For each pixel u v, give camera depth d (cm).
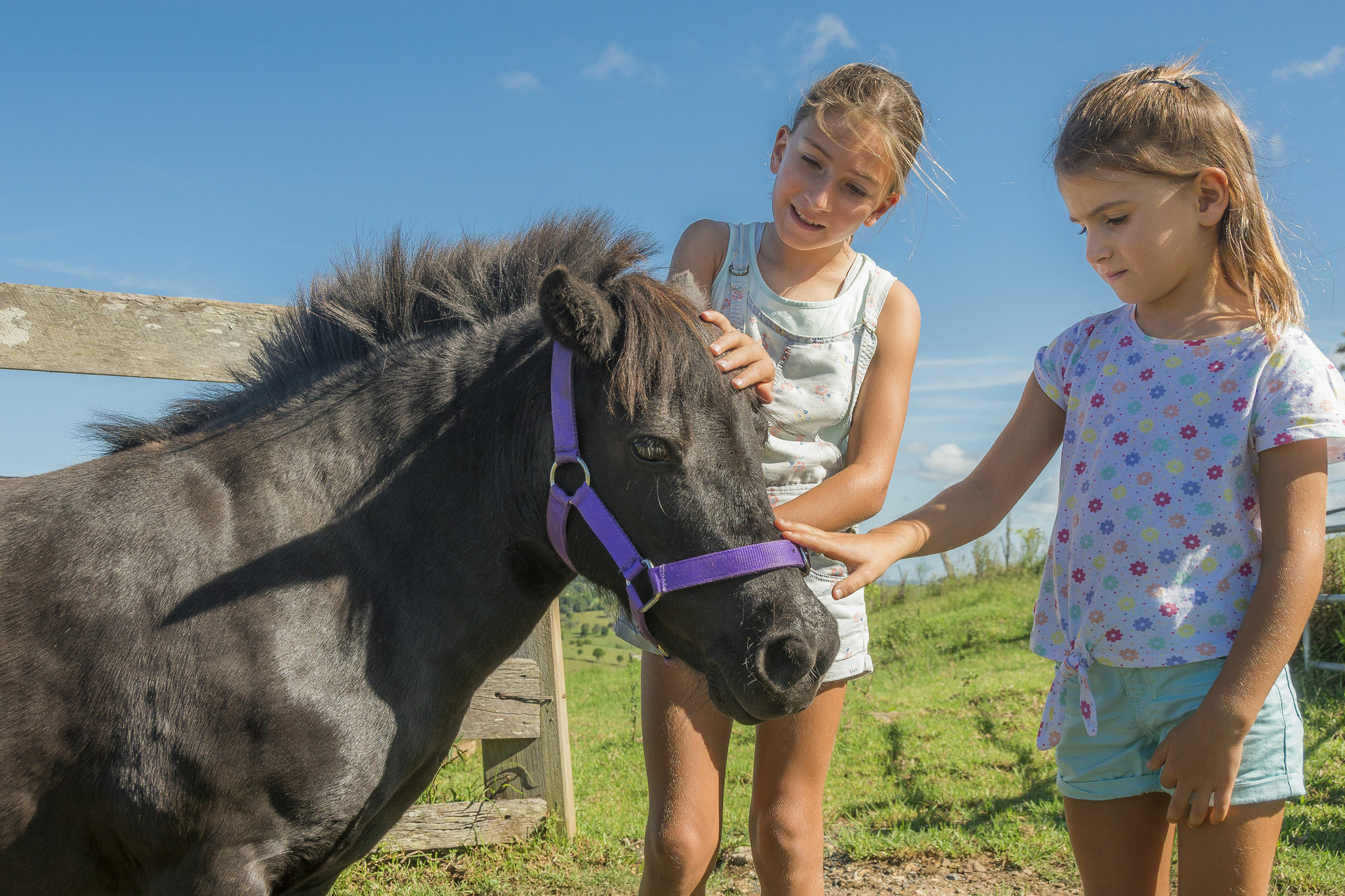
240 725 149
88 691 149
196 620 151
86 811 153
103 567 153
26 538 156
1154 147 159
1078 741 168
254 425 173
